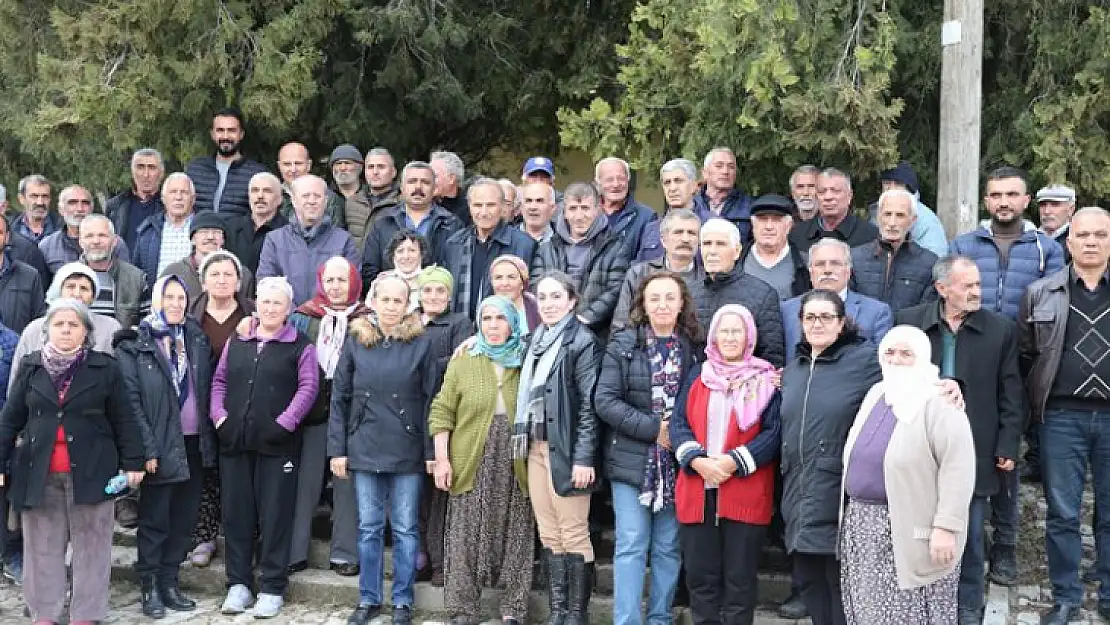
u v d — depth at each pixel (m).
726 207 6.46
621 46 8.03
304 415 5.84
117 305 6.54
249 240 6.94
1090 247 5.14
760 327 5.23
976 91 6.52
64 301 5.31
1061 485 5.30
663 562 5.14
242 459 5.83
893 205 5.64
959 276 5.12
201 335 5.96
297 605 5.96
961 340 5.20
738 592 4.89
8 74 9.03
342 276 6.05
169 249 7.04
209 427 5.89
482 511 5.45
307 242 6.55
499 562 5.48
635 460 5.09
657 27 7.67
